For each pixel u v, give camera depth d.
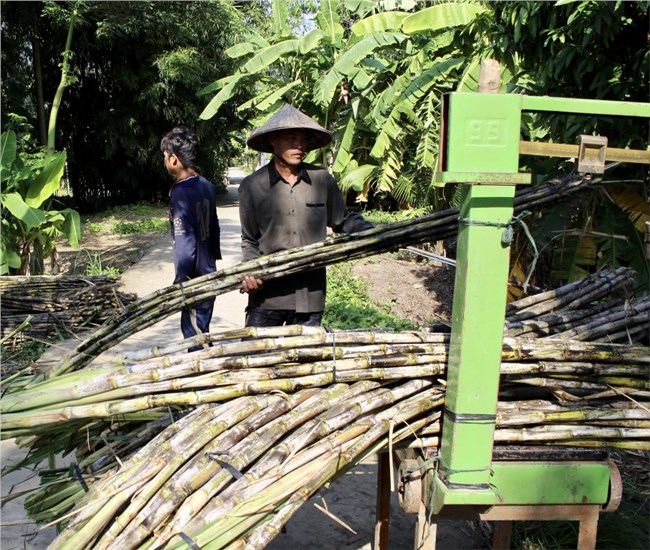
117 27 14.43
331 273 8.28
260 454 1.83
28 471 3.27
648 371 2.11
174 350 2.12
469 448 1.77
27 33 14.73
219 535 1.65
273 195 2.92
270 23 16.92
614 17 3.78
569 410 2.04
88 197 18.53
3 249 6.74
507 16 4.41
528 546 2.60
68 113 17.28
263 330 2.15
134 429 2.29
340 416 1.91
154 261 9.80
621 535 2.61
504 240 1.66
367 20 6.47
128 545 1.64
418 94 6.20
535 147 1.65
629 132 4.07
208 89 10.20
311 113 9.59
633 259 3.83
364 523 2.90
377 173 8.62
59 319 5.51
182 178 3.76
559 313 2.50
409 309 7.17
